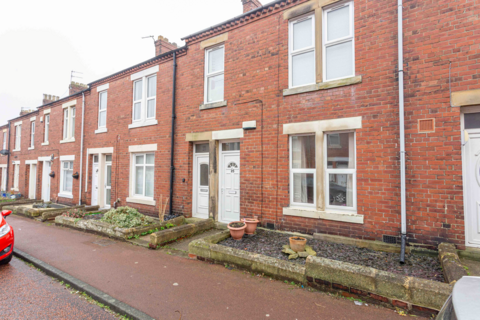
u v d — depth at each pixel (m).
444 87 4.95
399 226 5.24
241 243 5.81
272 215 6.81
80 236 7.43
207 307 3.54
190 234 7.06
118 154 11.04
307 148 6.61
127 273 4.73
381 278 3.46
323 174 6.20
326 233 6.04
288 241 5.87
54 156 15.11
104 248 6.25
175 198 8.93
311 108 6.36
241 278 4.42
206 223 7.61
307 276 4.02
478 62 4.70
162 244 6.29
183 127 8.85
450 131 4.87
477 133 4.89
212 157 8.08
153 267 5.00
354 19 5.92
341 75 6.18
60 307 3.71
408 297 3.26
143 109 10.24
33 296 4.05
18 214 11.05
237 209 7.73
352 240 5.58
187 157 8.69
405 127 5.26
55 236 7.43
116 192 10.98
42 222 9.52
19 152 18.91
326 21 6.40
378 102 5.56
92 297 3.97
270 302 3.62
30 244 6.63
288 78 6.78
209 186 8.12
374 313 3.30
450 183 4.83
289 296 3.77
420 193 5.07
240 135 7.48
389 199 5.36
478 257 4.55
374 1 5.70
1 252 5.24
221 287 4.10
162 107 9.52
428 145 5.04
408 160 5.20
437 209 4.92
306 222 6.31
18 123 19.44
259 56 7.26
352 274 3.65
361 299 3.58
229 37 7.89
